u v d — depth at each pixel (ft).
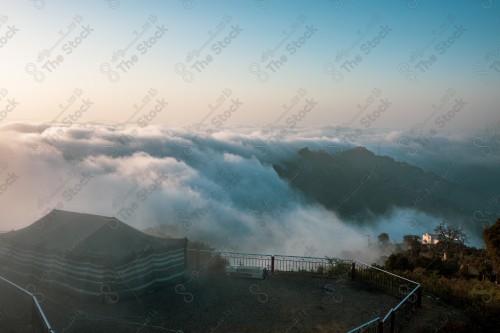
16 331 36.58
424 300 51.31
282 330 41.73
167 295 51.47
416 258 97.19
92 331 39.93
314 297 51.83
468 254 144.36
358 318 45.27
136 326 41.70
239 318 44.62
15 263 55.57
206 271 61.98
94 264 48.32
